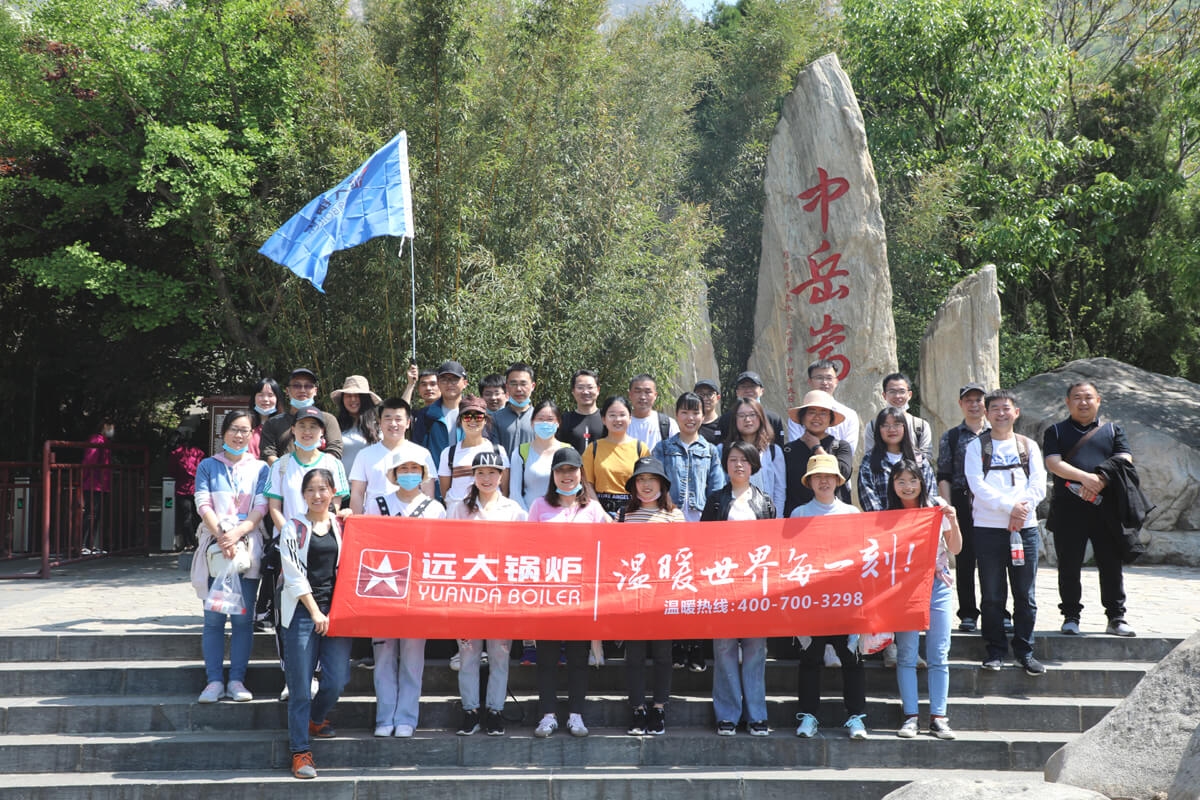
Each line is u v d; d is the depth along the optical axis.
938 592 5.27
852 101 10.78
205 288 11.35
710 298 14.12
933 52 13.65
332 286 9.70
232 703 5.30
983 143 14.39
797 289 10.72
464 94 9.33
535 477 5.83
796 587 5.19
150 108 10.77
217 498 5.46
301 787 4.74
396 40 10.01
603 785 4.80
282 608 4.91
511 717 5.45
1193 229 15.27
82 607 7.20
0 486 10.48
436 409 6.29
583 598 5.16
